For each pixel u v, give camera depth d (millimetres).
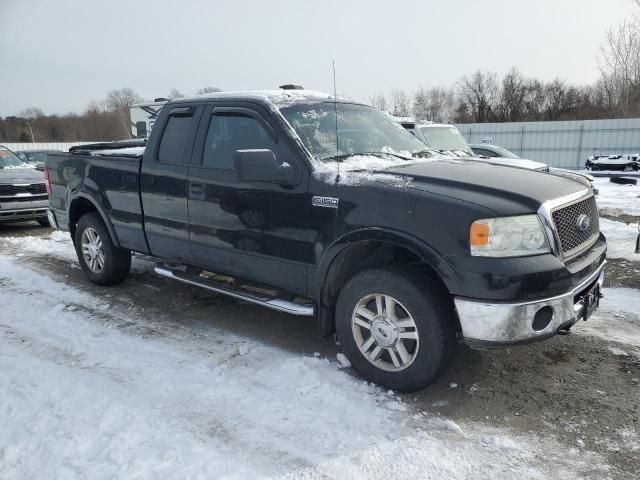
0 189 9094
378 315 3424
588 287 3385
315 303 3879
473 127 33031
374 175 3459
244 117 4117
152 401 3326
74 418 3105
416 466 2734
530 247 3031
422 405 3312
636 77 33531
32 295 5473
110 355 4008
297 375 3682
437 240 3074
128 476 2604
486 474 2680
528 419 3172
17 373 3682
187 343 4258
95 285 5809
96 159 5309
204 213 4281
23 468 2678
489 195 3133
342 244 3459
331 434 3002
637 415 3205
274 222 3824
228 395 3422
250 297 4070
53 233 9109
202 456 2777
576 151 30797
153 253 4957
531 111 53969
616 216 10688
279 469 2697
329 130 4117
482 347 3057
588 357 3984
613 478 2643
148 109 17125
